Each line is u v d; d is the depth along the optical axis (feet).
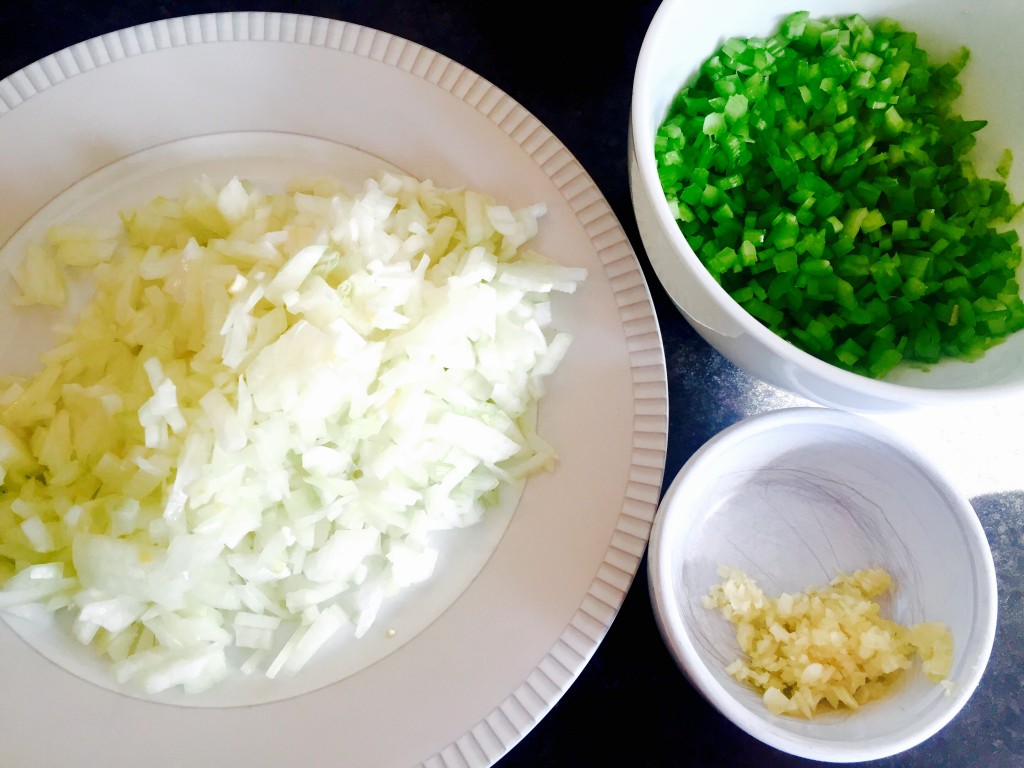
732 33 0.83
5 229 0.85
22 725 0.73
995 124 0.83
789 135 0.81
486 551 0.81
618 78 1.00
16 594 0.74
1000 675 0.85
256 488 0.78
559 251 0.88
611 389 0.84
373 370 0.79
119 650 0.76
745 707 0.69
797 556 0.84
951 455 0.91
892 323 0.79
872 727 0.70
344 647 0.78
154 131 0.88
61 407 0.81
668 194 0.79
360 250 0.82
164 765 0.73
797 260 0.78
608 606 0.77
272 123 0.89
